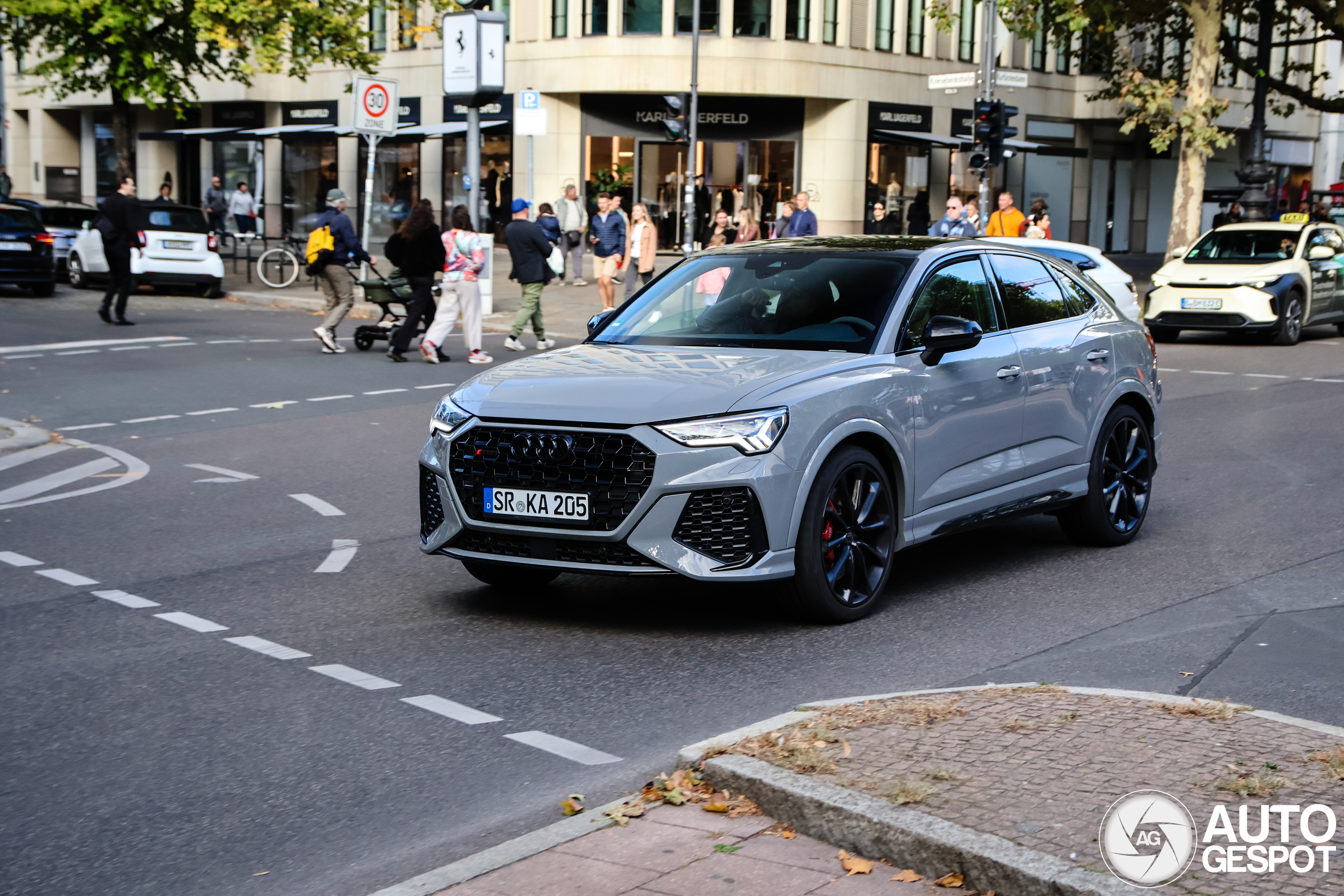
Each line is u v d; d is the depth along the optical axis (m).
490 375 6.60
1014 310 7.55
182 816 4.20
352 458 11.08
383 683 5.51
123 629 6.34
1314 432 12.24
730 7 38.59
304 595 6.95
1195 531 8.41
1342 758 4.11
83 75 30.30
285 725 5.02
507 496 6.09
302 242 37.53
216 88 48.50
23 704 5.27
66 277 29.88
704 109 40.25
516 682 5.52
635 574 5.89
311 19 29.92
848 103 40.44
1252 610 6.56
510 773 4.55
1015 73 24.16
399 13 32.44
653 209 40.81
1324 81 58.97
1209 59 28.72
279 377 15.98
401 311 24.28
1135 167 51.41
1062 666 5.67
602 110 40.53
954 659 5.79
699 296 7.18
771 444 5.91
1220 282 21.08
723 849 3.80
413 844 4.00
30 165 57.28
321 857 3.91
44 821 4.17
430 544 6.44
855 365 6.45
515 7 41.19
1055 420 7.57
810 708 4.77
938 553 7.93
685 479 5.81
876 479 6.41
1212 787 3.94
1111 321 8.31
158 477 10.30
